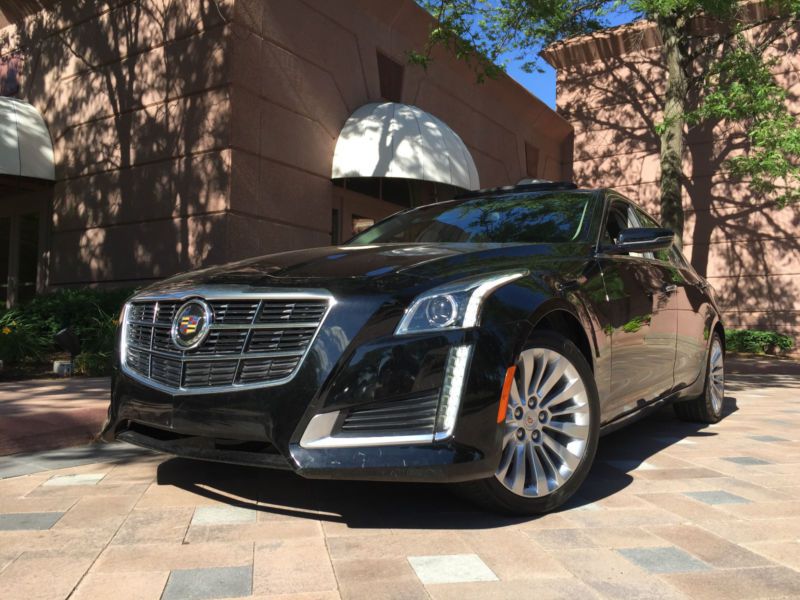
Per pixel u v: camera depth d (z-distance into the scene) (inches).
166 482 122.0
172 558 84.7
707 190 679.7
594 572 80.6
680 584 77.1
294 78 394.0
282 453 93.5
